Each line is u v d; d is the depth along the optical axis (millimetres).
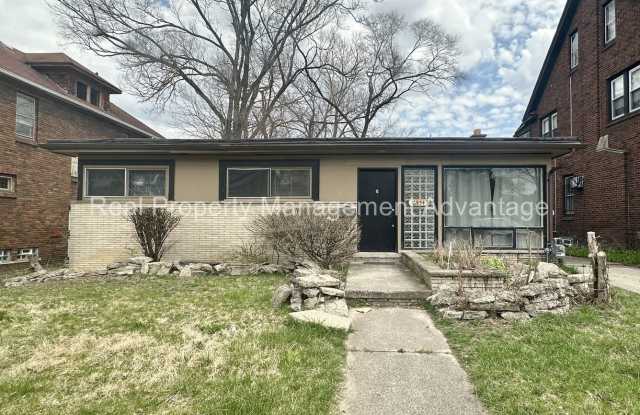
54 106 11781
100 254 8359
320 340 3600
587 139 11859
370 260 8062
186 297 5277
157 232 7977
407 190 8453
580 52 12344
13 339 3676
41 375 2920
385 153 8266
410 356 3350
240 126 19156
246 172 8578
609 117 10898
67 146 8078
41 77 12609
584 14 12148
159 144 7977
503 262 6266
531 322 4102
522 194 8242
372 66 22859
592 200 11516
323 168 8492
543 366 2998
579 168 12258
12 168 10258
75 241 8398
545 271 5219
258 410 2383
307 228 7035
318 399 2537
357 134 23922
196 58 18516
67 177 12258
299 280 4754
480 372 2939
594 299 4812
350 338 3803
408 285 5543
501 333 3824
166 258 8297
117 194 8672
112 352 3342
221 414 2340
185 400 2525
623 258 8961
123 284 6316
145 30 17047
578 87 12523
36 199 11055
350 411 2457
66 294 5543
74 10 15141
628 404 2420
